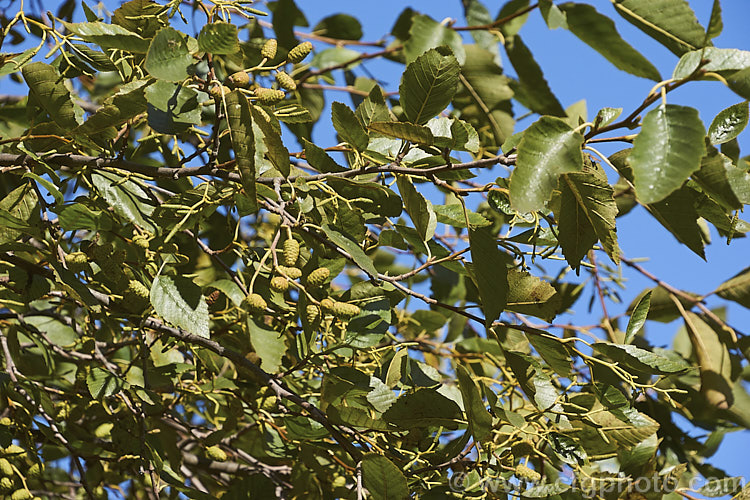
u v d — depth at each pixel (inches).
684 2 77.3
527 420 77.9
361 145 73.5
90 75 81.9
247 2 72.1
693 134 53.9
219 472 120.3
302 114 79.7
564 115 129.2
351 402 80.0
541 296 73.5
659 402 122.3
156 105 76.9
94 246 82.0
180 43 68.6
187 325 76.9
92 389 80.7
